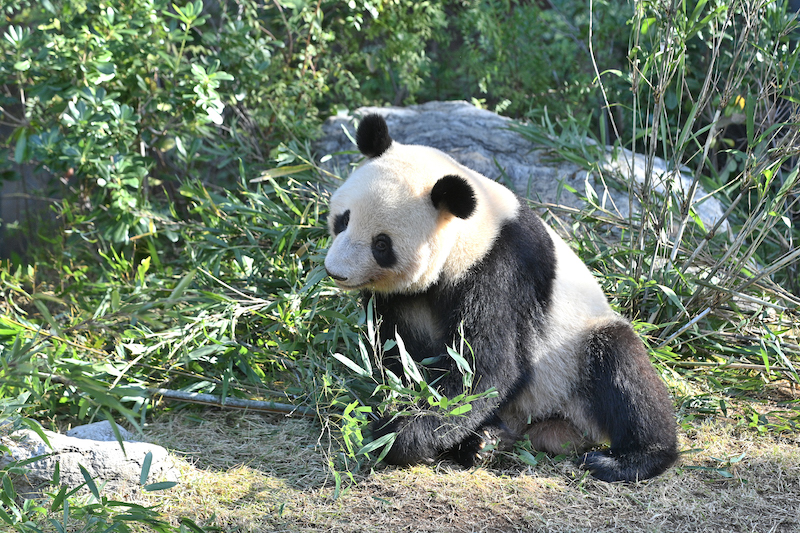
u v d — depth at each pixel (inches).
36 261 345.7
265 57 351.6
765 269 266.2
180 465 193.2
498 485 190.9
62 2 321.1
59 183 389.1
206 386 228.8
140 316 139.2
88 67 294.5
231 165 398.6
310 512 174.7
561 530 170.7
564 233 301.0
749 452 208.4
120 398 206.2
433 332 206.7
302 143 356.5
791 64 253.3
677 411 229.8
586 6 435.2
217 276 273.0
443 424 197.0
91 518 158.9
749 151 260.4
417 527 170.2
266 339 248.7
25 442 181.0
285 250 272.1
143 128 334.3
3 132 406.0
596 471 197.5
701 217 327.0
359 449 198.2
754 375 259.8
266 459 200.8
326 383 204.5
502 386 200.5
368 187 190.2
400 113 386.3
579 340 210.2
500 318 196.2
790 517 177.5
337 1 388.5
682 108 384.2
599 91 415.8
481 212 197.6
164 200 370.0
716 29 265.6
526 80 439.5
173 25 317.1
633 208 319.6
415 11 402.3
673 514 179.2
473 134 363.3
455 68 483.8
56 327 135.6
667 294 246.4
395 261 189.5
